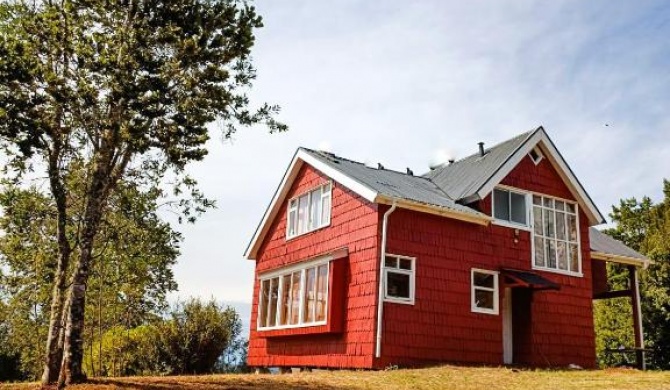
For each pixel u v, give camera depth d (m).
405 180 21.31
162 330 23.44
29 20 12.94
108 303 28.08
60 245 13.92
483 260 19.06
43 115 12.49
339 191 19.59
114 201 17.20
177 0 13.14
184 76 13.46
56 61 13.16
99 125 12.79
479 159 22.42
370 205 17.81
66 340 12.43
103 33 13.23
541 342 19.48
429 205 17.81
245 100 14.81
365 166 22.09
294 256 21.52
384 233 17.17
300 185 22.20
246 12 14.22
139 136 12.70
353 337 17.20
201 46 13.40
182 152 13.78
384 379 13.87
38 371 29.14
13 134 12.02
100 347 24.69
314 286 19.22
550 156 21.55
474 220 18.92
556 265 20.81
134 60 12.49
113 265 24.00
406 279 17.50
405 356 16.70
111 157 13.41
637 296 23.05
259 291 23.34
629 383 13.13
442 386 12.97
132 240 19.42
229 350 25.11
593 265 23.44
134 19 13.16
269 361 21.64
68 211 16.22
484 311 18.64
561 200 21.73
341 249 18.34
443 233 18.47
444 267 18.19
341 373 15.30
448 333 17.69
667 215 36.19
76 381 12.27
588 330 20.75
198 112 13.51
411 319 17.09
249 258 24.55
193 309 23.72
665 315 30.08
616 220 44.09
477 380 13.69
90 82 12.50
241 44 14.10
